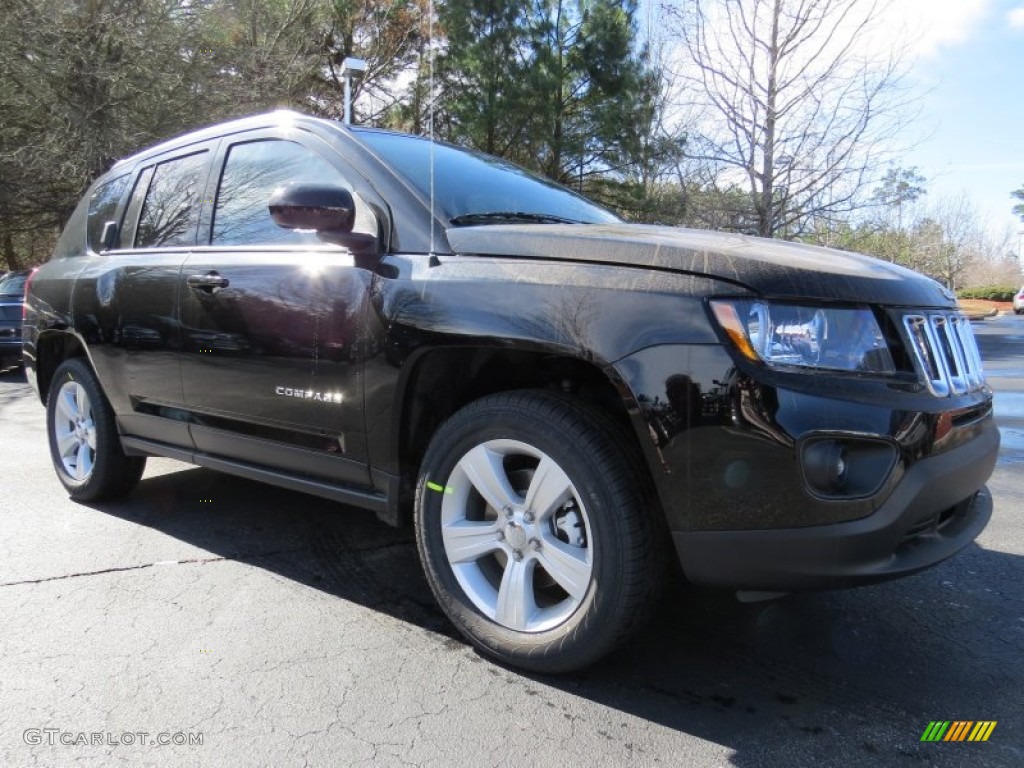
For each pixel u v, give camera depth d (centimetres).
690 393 208
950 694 239
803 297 212
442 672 249
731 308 208
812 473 202
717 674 250
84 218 448
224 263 322
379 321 265
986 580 328
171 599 302
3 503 424
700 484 210
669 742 213
